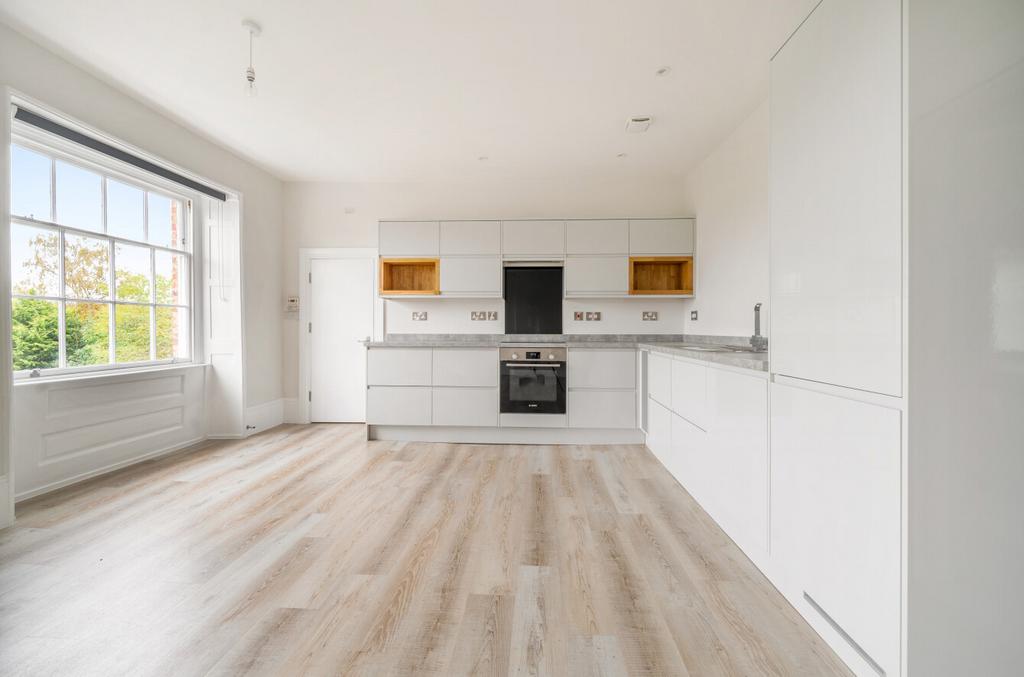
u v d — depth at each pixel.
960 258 1.09
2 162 2.31
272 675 1.32
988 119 1.09
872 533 1.22
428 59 2.64
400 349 4.20
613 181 4.81
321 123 3.49
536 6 2.19
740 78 2.83
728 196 3.67
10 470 2.33
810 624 1.55
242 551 2.06
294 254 4.92
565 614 1.62
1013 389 1.11
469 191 4.88
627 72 2.77
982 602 1.10
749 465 1.98
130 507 2.57
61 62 2.65
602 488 2.93
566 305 4.78
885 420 1.16
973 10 1.09
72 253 2.99
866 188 1.23
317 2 2.17
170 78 2.87
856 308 1.28
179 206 3.95
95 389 3.08
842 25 1.33
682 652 1.43
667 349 3.24
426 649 1.43
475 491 2.87
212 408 4.21
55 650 1.41
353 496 2.77
